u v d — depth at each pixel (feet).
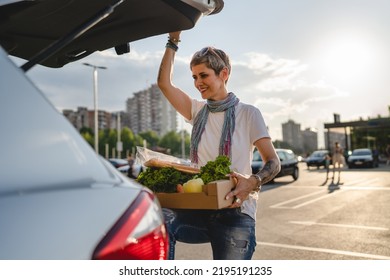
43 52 4.72
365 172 79.61
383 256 16.02
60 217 3.21
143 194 3.92
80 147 3.73
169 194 6.47
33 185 3.23
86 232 3.28
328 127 184.14
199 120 7.80
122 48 8.09
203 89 7.58
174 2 6.18
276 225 23.18
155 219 3.83
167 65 8.06
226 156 6.84
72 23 6.59
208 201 6.16
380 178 60.03
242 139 7.38
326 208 29.53
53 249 3.09
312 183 54.54
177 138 456.04
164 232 3.90
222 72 7.60
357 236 19.72
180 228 7.28
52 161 3.43
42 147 3.44
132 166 64.90
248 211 7.10
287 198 36.96
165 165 7.19
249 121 7.41
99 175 3.71
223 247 6.99
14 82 3.56
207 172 6.66
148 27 6.97
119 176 3.99
